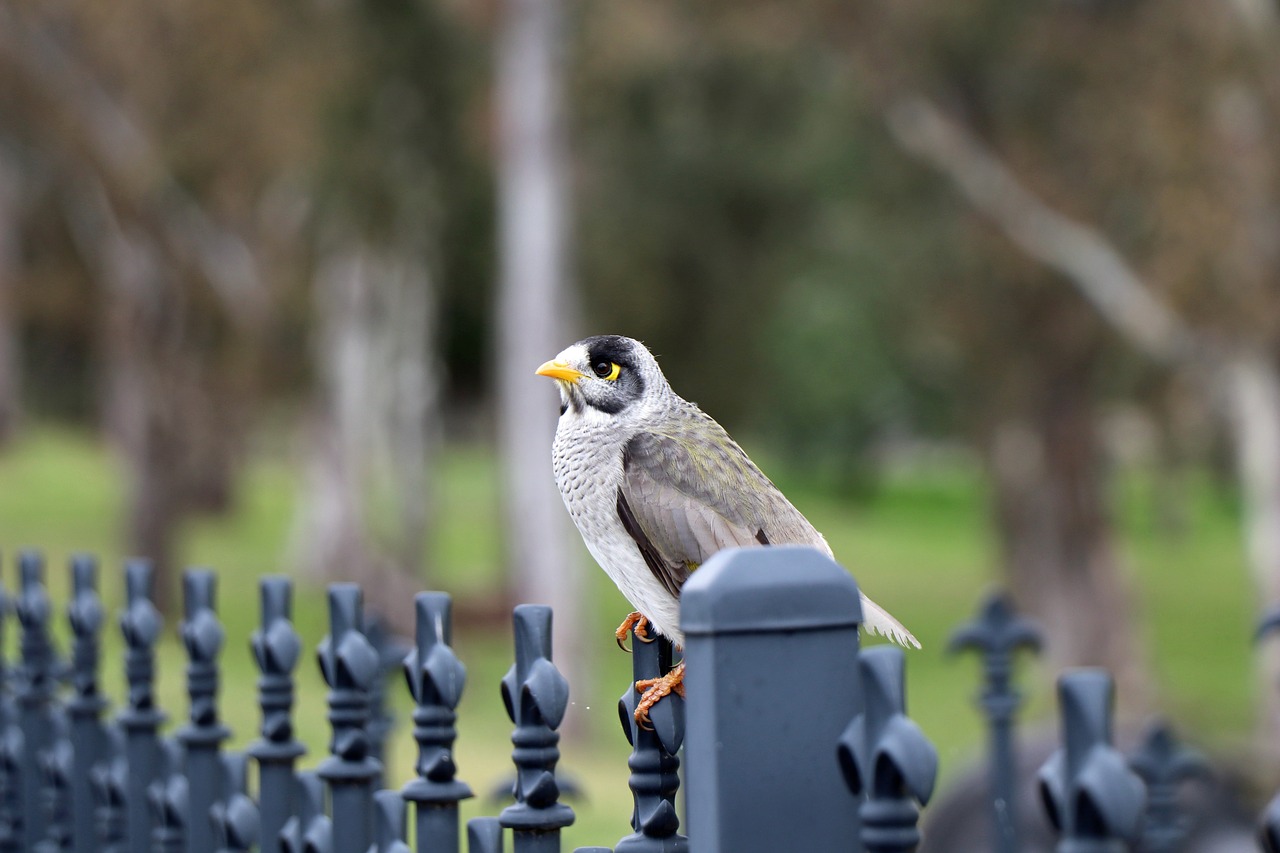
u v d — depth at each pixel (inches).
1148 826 231.0
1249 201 693.3
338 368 1114.1
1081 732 76.7
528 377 841.5
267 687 145.0
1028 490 1024.9
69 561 182.2
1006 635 258.2
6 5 821.9
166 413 992.9
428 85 908.0
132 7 816.3
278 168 860.0
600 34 827.4
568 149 879.1
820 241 1013.2
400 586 1148.5
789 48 822.5
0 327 1228.5
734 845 89.6
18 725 194.7
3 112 877.2
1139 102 735.1
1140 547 1715.1
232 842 142.6
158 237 921.5
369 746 135.1
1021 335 890.7
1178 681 1093.8
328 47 865.5
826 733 90.5
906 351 971.9
